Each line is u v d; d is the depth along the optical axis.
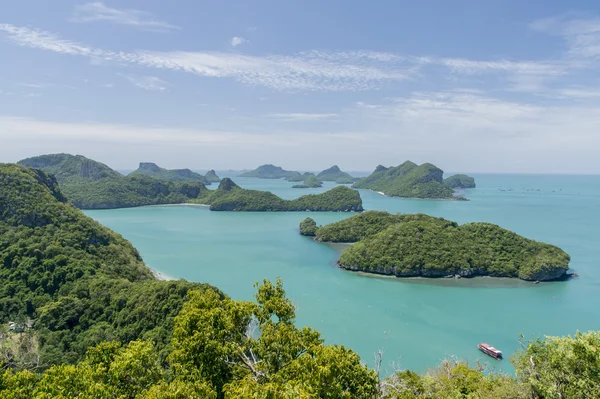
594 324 76.75
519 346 67.00
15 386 23.98
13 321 68.88
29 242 87.88
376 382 25.25
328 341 68.31
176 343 25.72
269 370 23.89
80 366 26.95
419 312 82.31
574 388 22.73
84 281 78.56
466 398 32.88
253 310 27.83
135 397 22.42
